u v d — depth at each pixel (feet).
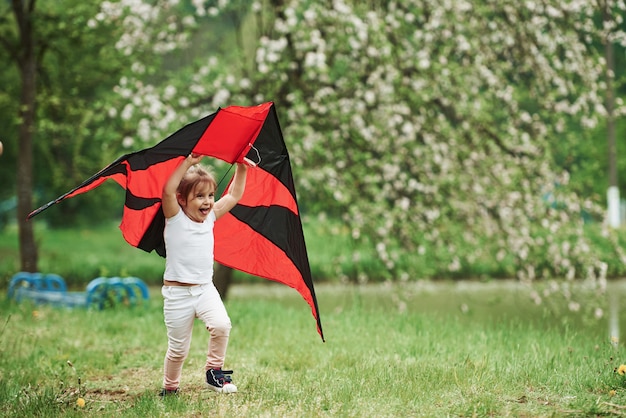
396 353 22.34
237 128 16.78
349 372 19.17
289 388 17.63
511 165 40.65
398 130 40.27
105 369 21.30
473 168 40.19
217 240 18.63
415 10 40.32
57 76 52.13
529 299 45.88
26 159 47.62
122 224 17.44
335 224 41.93
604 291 39.55
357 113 39.47
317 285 60.23
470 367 19.12
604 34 40.32
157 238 17.56
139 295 39.60
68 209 117.08
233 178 18.07
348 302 46.88
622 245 50.90
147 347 25.23
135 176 16.80
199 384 18.66
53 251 84.69
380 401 16.14
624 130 83.82
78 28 46.55
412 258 41.96
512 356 20.65
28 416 15.85
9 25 54.44
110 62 48.93
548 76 40.14
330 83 41.34
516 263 41.73
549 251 40.50
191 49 50.88
